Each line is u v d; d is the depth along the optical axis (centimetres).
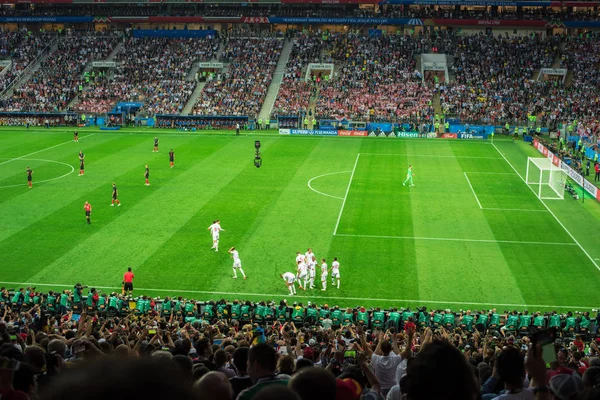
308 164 7631
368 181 6762
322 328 2970
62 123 10725
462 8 13038
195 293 3906
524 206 5847
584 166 7600
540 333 751
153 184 6494
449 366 424
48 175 6844
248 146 8825
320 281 4125
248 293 3922
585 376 797
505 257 4506
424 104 10738
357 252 4606
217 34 12656
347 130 10050
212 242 4772
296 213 5538
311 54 12031
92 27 13538
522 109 10519
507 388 748
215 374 536
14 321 2802
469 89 11019
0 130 10069
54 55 12294
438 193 6306
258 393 353
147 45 12462
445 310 3412
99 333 2239
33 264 4303
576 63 11388
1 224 5125
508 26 12531
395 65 11694
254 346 849
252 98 11012
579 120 9894
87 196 5997
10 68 12000
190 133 9981
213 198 5975
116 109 10869
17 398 565
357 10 12850
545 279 4119
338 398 698
